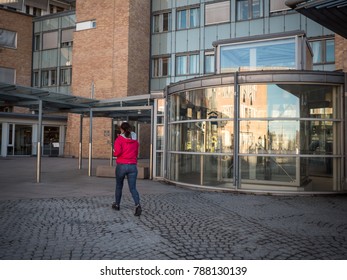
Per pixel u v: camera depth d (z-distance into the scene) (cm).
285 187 975
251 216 698
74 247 487
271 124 988
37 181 1187
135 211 683
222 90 1037
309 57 1209
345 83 983
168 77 2730
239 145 1010
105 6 2755
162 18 2775
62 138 3188
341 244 513
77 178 1344
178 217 680
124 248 487
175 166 1185
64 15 3180
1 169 1702
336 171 990
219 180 1037
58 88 3203
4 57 3183
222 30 2483
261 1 2338
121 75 2648
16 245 491
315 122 986
